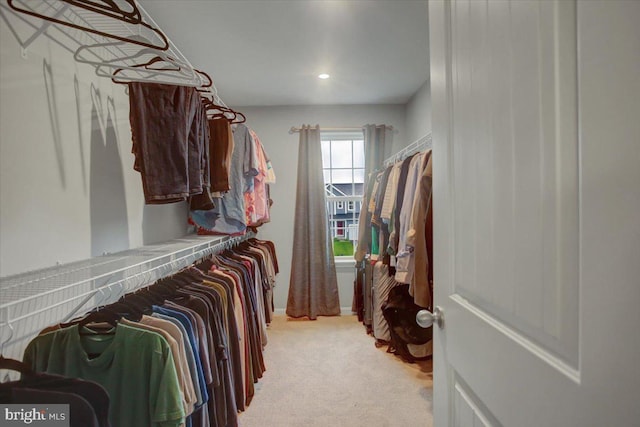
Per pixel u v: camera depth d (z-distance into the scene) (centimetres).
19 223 95
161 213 192
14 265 93
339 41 207
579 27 39
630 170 34
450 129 78
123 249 151
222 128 174
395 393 196
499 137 56
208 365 116
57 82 111
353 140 360
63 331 87
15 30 94
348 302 350
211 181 171
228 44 209
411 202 179
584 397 39
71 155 117
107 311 97
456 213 76
